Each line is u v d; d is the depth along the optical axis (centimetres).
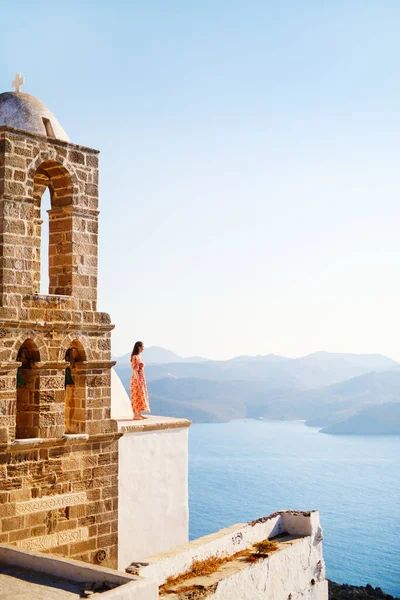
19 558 1386
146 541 2150
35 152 1673
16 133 1633
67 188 1767
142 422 2217
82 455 1723
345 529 19462
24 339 1606
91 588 1249
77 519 1697
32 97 1784
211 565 1845
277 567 1983
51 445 1644
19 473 1582
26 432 1659
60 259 1777
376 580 13338
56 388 1675
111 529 1775
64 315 1708
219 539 1920
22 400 1675
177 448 2284
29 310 1631
